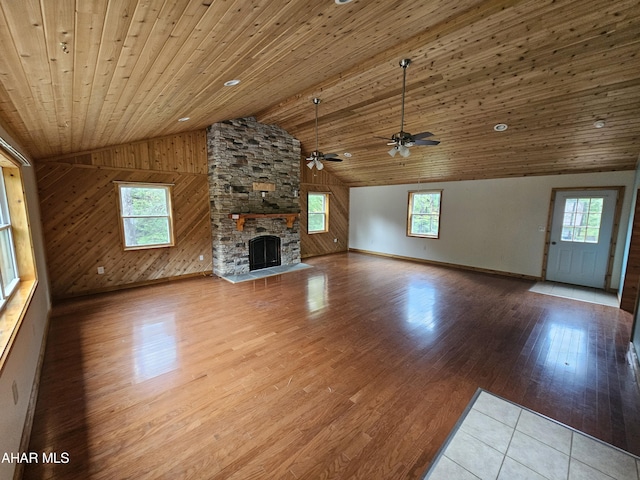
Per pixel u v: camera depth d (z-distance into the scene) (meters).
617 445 1.91
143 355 2.98
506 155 5.43
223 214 5.92
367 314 4.10
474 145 5.32
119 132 4.11
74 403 2.27
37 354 2.71
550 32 2.88
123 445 1.88
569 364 2.88
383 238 8.73
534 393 2.44
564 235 5.70
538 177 5.89
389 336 3.44
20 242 3.11
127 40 1.64
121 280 5.24
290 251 7.24
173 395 2.37
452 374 2.70
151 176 5.41
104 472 1.69
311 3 1.86
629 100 3.53
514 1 2.56
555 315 4.12
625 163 4.82
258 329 3.60
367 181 8.69
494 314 4.14
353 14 2.23
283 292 5.08
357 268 6.99
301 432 2.00
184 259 5.95
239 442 1.91
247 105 4.61
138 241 5.42
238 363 2.84
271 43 2.32
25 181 3.30
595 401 2.34
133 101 2.84
